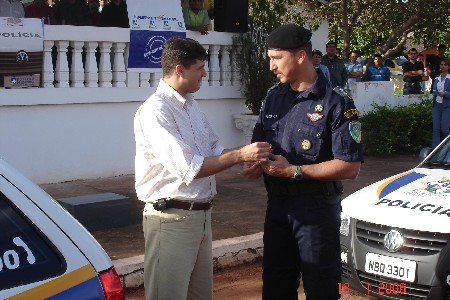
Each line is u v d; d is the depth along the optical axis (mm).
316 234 4000
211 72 11836
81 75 10070
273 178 4090
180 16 11070
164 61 3955
